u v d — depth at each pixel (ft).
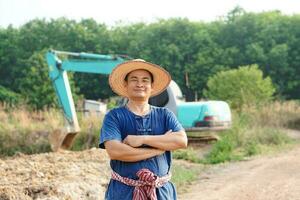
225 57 204.13
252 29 212.43
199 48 209.97
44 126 66.74
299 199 31.99
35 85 144.05
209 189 36.86
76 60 63.93
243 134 64.18
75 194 28.43
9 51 205.05
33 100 141.49
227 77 122.93
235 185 37.83
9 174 36.32
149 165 14.99
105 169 39.34
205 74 201.16
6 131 64.08
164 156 15.37
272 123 82.69
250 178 40.63
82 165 41.06
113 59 64.90
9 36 215.51
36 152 62.39
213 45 209.56
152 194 14.83
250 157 54.49
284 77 197.67
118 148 14.85
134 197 14.83
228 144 57.62
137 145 14.92
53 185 28.86
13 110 76.28
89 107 100.63
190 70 202.80
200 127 64.69
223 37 216.33
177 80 205.46
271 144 64.69
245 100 99.86
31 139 63.62
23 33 221.25
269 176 40.96
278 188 35.63
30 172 36.81
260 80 121.80
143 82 15.53
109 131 15.12
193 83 201.36
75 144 65.46
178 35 216.13
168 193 15.21
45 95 141.79
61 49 222.28
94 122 67.46
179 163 50.49
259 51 199.93
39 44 220.43
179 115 64.85
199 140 65.16
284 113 90.63
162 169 15.15
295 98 197.47
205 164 51.24
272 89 129.90
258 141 65.16
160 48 212.43
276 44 204.64
